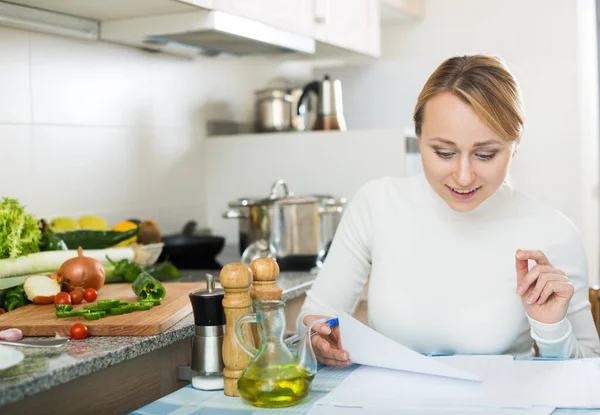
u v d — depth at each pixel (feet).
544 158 11.35
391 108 12.17
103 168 8.25
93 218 7.54
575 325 5.27
